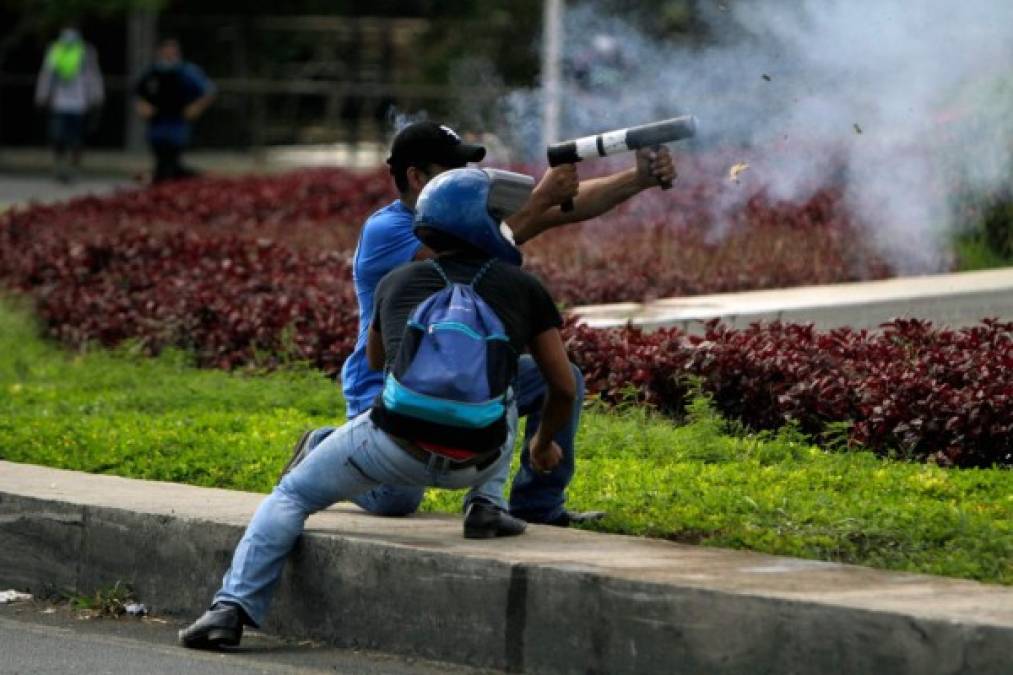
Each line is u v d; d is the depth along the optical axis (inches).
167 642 622.2
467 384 574.6
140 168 3046.3
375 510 660.1
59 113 2748.5
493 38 3117.6
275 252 1359.5
